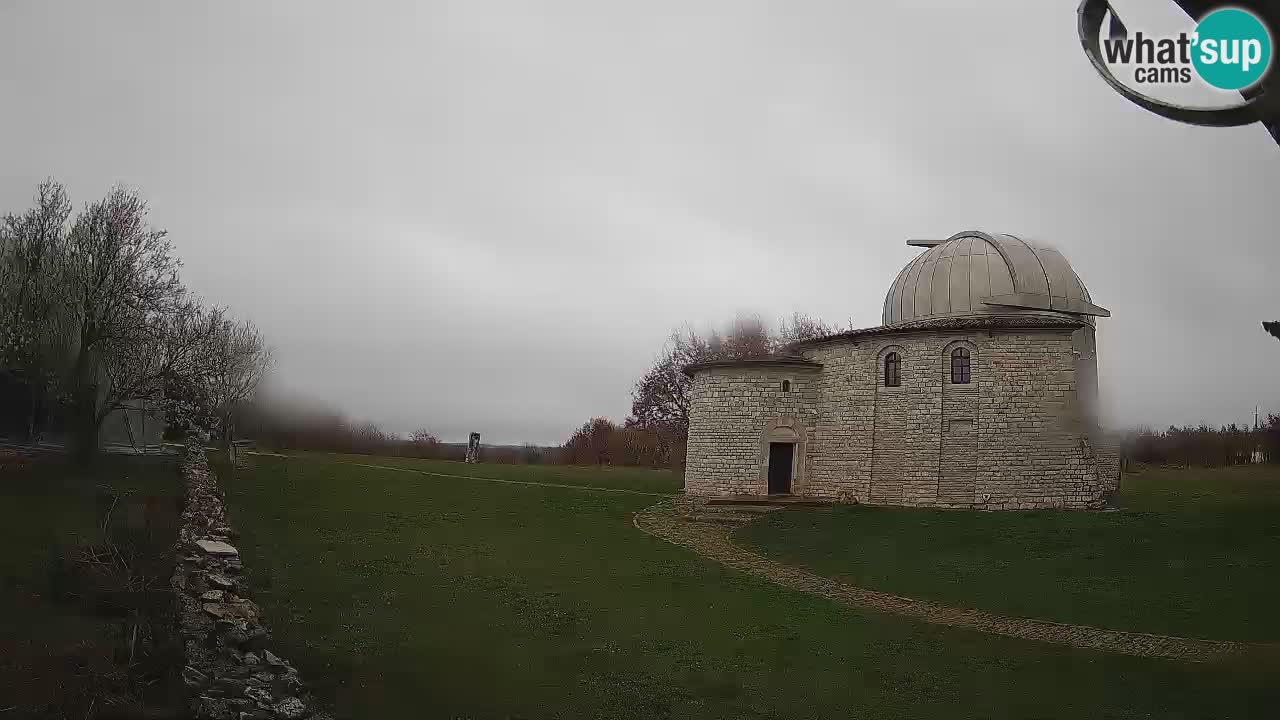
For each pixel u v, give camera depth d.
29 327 33.09
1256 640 19.67
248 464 42.47
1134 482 44.91
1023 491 34.91
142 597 16.19
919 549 29.41
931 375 36.59
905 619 22.03
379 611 20.17
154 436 45.31
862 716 15.03
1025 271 39.56
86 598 16.22
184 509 26.19
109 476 30.75
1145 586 24.23
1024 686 16.78
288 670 15.02
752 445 40.09
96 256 34.00
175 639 14.27
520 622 20.33
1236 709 15.42
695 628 20.59
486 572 25.28
